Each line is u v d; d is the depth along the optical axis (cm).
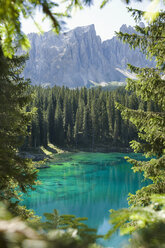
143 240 62
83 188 2558
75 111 8269
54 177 3033
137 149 631
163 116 585
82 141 7006
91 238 82
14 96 675
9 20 110
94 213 1817
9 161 326
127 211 90
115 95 8169
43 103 7994
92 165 4081
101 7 112
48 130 6856
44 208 1862
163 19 533
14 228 48
